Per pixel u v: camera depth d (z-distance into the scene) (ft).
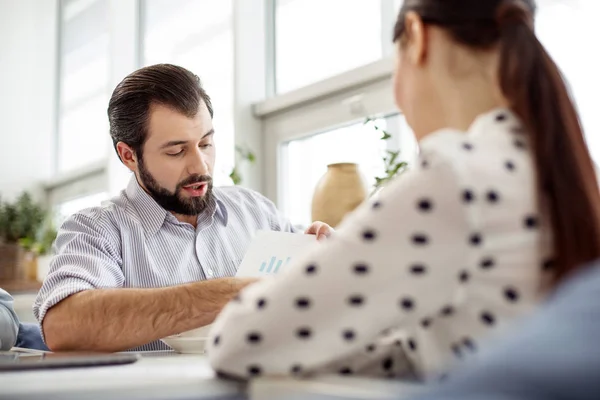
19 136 12.38
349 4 7.62
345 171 5.95
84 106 12.13
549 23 5.41
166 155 5.27
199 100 5.32
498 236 1.74
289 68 8.46
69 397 1.81
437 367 1.88
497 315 1.75
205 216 5.78
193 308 4.16
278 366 1.90
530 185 1.77
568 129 1.84
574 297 0.92
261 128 8.46
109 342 4.18
